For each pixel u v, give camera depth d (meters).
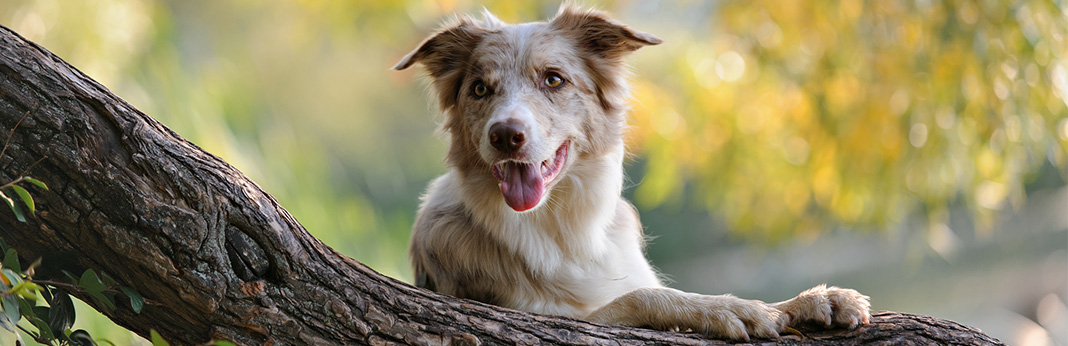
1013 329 15.50
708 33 8.55
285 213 2.98
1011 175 7.11
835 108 7.61
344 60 15.39
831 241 16.58
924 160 7.29
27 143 2.59
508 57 4.07
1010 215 15.51
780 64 7.84
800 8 7.61
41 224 2.66
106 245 2.68
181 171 2.75
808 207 8.56
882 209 7.70
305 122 14.71
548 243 4.08
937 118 7.17
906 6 7.15
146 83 7.25
